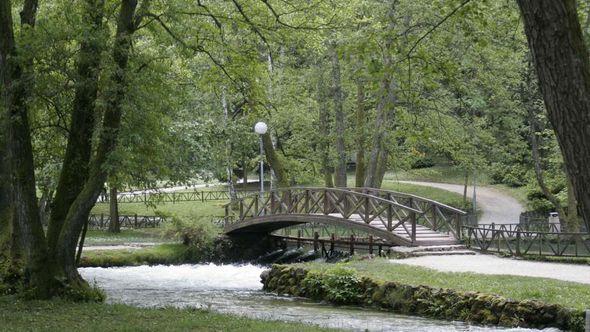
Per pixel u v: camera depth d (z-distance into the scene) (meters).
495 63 28.70
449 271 17.45
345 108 36.41
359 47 11.16
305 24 17.86
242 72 17.83
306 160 38.69
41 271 14.31
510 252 21.45
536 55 6.04
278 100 33.50
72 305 13.49
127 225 41.66
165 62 16.17
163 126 14.85
